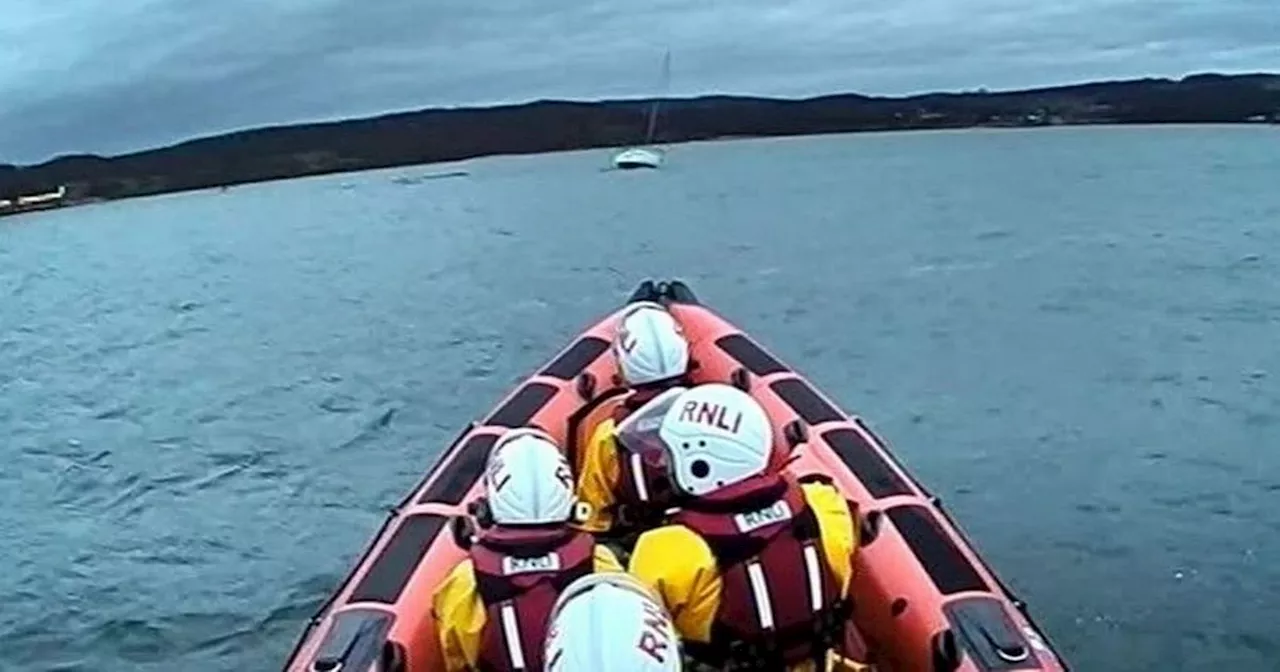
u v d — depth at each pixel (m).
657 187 64.12
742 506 3.38
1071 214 35.38
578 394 6.73
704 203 48.72
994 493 10.02
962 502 9.81
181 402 15.68
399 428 13.55
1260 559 8.41
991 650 4.19
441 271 28.84
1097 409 12.62
